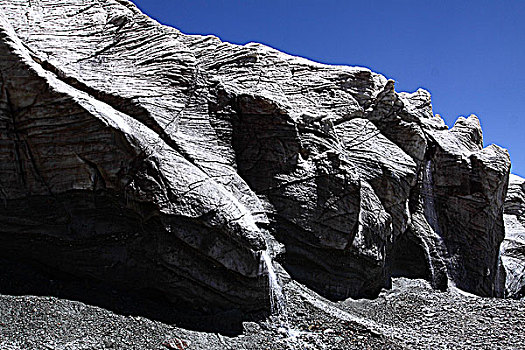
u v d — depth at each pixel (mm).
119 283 14695
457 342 15625
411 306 19906
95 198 14734
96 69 17422
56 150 14586
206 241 14414
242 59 22219
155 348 12227
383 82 26594
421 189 25469
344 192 19469
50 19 18844
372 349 14008
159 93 17703
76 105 14547
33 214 14484
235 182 17562
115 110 16109
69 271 14664
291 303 16281
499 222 28328
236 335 13883
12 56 14500
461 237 25656
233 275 14766
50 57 16969
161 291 14719
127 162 14578
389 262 22859
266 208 18234
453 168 25984
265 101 19156
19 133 14625
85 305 13297
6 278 13492
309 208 18672
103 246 14773
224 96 19297
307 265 18859
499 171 26125
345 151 22016
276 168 18906
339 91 23781
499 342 15531
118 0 21656
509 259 32406
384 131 24797
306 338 14398
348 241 19234
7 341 11180
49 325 12086
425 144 25328
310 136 20312
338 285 19281
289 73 23547
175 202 14406
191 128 17797
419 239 24141
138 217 14586
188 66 19031
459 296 22969
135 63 18422
